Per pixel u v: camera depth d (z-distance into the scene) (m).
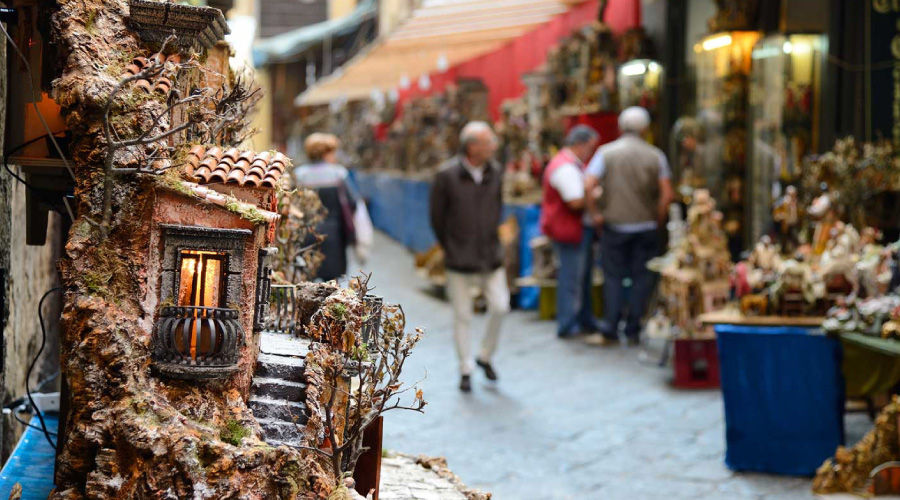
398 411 7.98
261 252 2.55
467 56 20.55
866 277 6.50
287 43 30.09
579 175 10.79
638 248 10.54
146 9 2.63
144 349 2.38
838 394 6.55
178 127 2.43
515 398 8.48
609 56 12.82
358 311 2.62
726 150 10.52
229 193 2.55
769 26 9.82
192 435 2.32
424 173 19.11
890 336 6.07
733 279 7.04
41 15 2.94
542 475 6.57
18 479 3.04
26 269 4.97
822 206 7.20
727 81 10.44
